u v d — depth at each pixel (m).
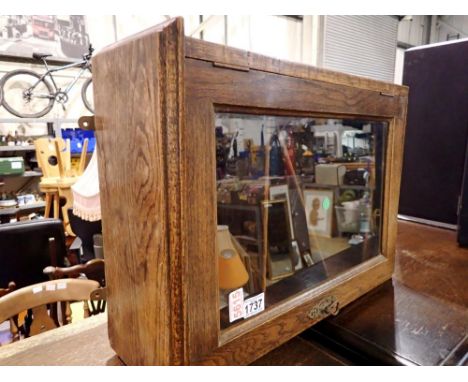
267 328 0.52
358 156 0.71
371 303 0.71
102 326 0.69
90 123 0.53
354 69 4.16
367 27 4.19
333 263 0.69
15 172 3.28
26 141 3.68
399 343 0.58
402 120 0.74
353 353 0.61
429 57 1.14
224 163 0.46
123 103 0.43
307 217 0.64
